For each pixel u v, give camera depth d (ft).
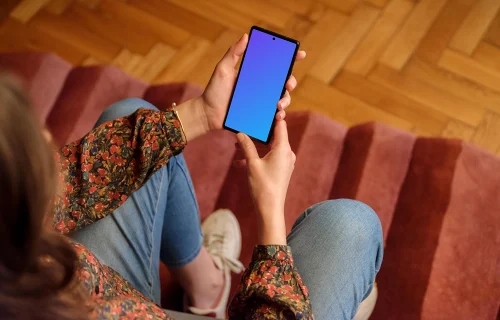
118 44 5.86
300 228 2.72
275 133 2.57
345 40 5.53
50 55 5.12
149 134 2.45
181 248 3.22
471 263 3.81
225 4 5.92
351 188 4.30
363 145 4.44
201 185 4.46
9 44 5.93
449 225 3.95
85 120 4.77
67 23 6.01
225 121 2.77
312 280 2.51
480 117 5.03
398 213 4.21
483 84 5.19
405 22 5.55
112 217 2.67
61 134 4.69
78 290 1.58
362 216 2.71
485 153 4.20
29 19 6.05
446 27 5.48
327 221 2.68
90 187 2.42
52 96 4.99
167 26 5.90
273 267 2.18
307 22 5.69
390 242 4.09
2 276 1.18
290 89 2.74
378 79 5.29
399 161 4.37
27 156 1.15
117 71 5.03
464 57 5.32
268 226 2.27
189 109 2.67
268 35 2.81
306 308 2.11
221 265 3.84
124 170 2.46
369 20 5.61
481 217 3.98
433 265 3.80
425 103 5.15
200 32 5.82
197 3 5.97
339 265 2.54
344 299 2.50
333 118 5.14
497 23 5.46
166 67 5.68
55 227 2.26
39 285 1.28
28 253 1.24
